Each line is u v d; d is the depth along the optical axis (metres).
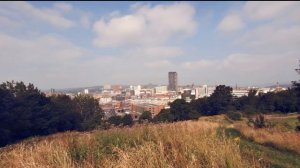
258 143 14.13
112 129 9.84
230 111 46.25
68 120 47.66
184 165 5.39
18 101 39.25
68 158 5.96
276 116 42.19
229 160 5.34
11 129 33.62
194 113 47.38
